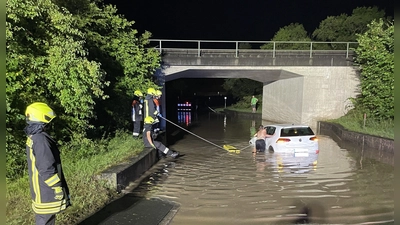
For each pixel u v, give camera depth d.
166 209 6.32
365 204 6.61
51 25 8.10
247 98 34.12
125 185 7.62
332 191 7.49
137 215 5.85
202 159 11.20
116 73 13.79
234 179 8.57
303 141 11.49
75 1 11.51
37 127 3.77
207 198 7.05
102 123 12.45
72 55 7.93
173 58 18.52
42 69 7.61
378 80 15.39
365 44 16.38
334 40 26.66
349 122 17.31
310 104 19.81
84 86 8.10
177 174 9.14
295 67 19.44
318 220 5.82
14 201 5.43
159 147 10.76
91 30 12.24
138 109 12.00
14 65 6.76
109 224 5.34
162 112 18.64
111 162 8.27
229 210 6.34
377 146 12.73
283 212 6.22
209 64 18.78
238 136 17.12
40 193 3.75
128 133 12.87
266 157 11.39
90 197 6.07
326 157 11.32
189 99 44.03
